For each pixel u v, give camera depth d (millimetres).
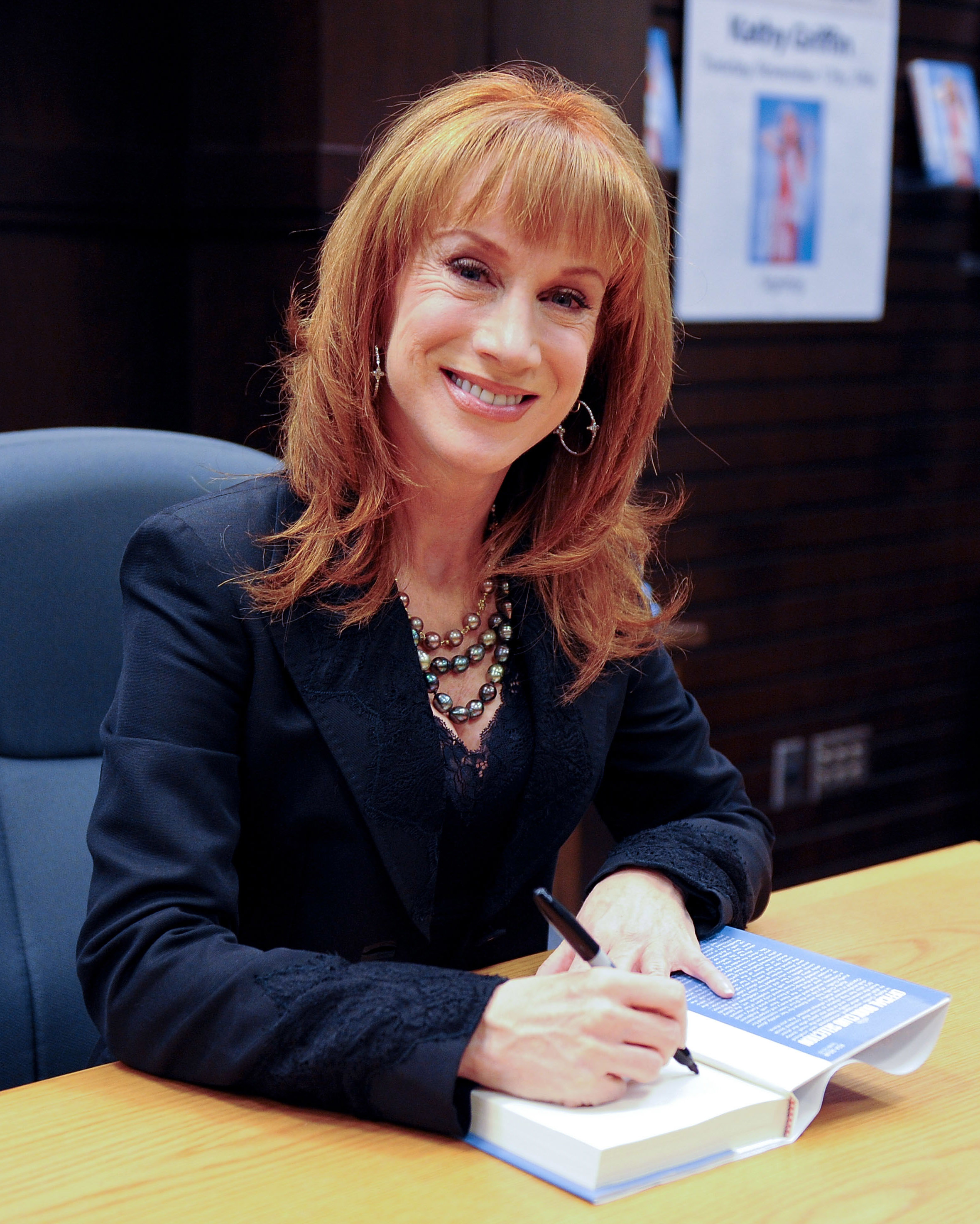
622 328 1311
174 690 1149
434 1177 870
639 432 1368
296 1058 951
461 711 1315
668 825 1396
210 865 1097
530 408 1207
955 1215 847
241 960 1012
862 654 4012
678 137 3215
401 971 996
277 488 1293
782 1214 837
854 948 1299
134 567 1220
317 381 1252
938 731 4262
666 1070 970
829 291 3625
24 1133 925
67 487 1432
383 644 1225
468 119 1169
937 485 4117
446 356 1183
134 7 2377
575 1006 925
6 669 1396
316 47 2143
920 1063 1027
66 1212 820
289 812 1210
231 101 2346
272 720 1190
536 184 1137
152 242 2469
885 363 3893
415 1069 921
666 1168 880
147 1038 1009
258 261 2336
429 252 1179
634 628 1432
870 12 3518
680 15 3191
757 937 1240
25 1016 1310
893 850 4176
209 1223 810
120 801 1104
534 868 1326
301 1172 874
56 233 2365
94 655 1440
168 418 2543
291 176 2221
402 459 1268
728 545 3625
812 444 3762
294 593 1188
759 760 3811
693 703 1549
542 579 1381
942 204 3924
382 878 1229
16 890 1347
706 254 3332
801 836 3932
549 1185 863
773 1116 932
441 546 1331
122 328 2461
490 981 977
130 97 2400
